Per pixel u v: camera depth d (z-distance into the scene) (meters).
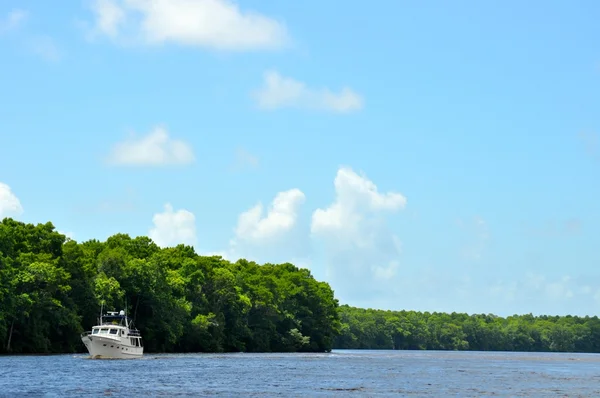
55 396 82.06
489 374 143.75
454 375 137.25
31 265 155.75
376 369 151.38
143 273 189.50
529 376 139.12
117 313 166.88
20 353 158.75
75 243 182.50
